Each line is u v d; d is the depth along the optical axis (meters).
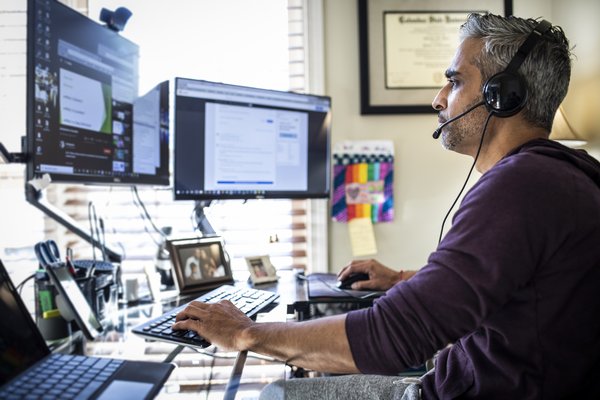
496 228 0.68
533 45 0.83
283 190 1.63
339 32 1.92
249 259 1.44
